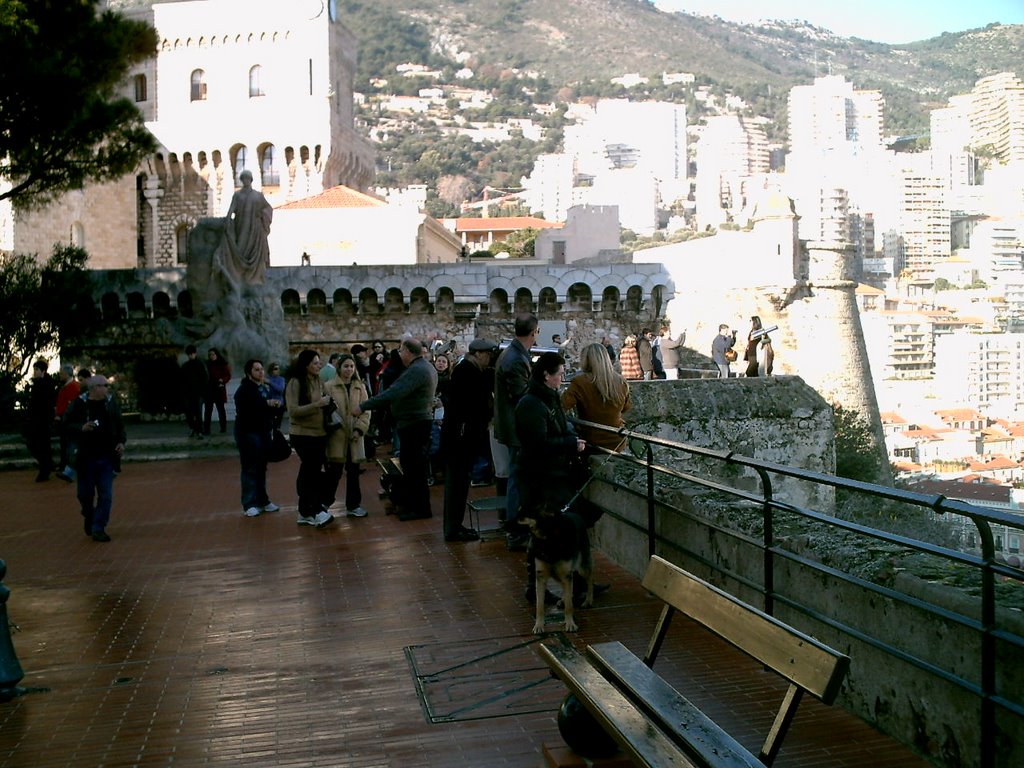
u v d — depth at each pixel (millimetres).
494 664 6887
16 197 27344
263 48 71438
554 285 44062
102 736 5961
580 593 8586
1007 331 121625
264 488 14461
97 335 40781
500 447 11789
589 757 4895
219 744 5746
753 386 14078
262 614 8695
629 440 9828
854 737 5387
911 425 77438
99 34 26625
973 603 4801
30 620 8898
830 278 50500
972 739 4809
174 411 39750
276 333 33000
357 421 13344
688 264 53719
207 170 72062
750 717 5684
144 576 10562
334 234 56781
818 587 6160
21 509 16141
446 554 10719
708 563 7352
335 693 6516
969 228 177125
